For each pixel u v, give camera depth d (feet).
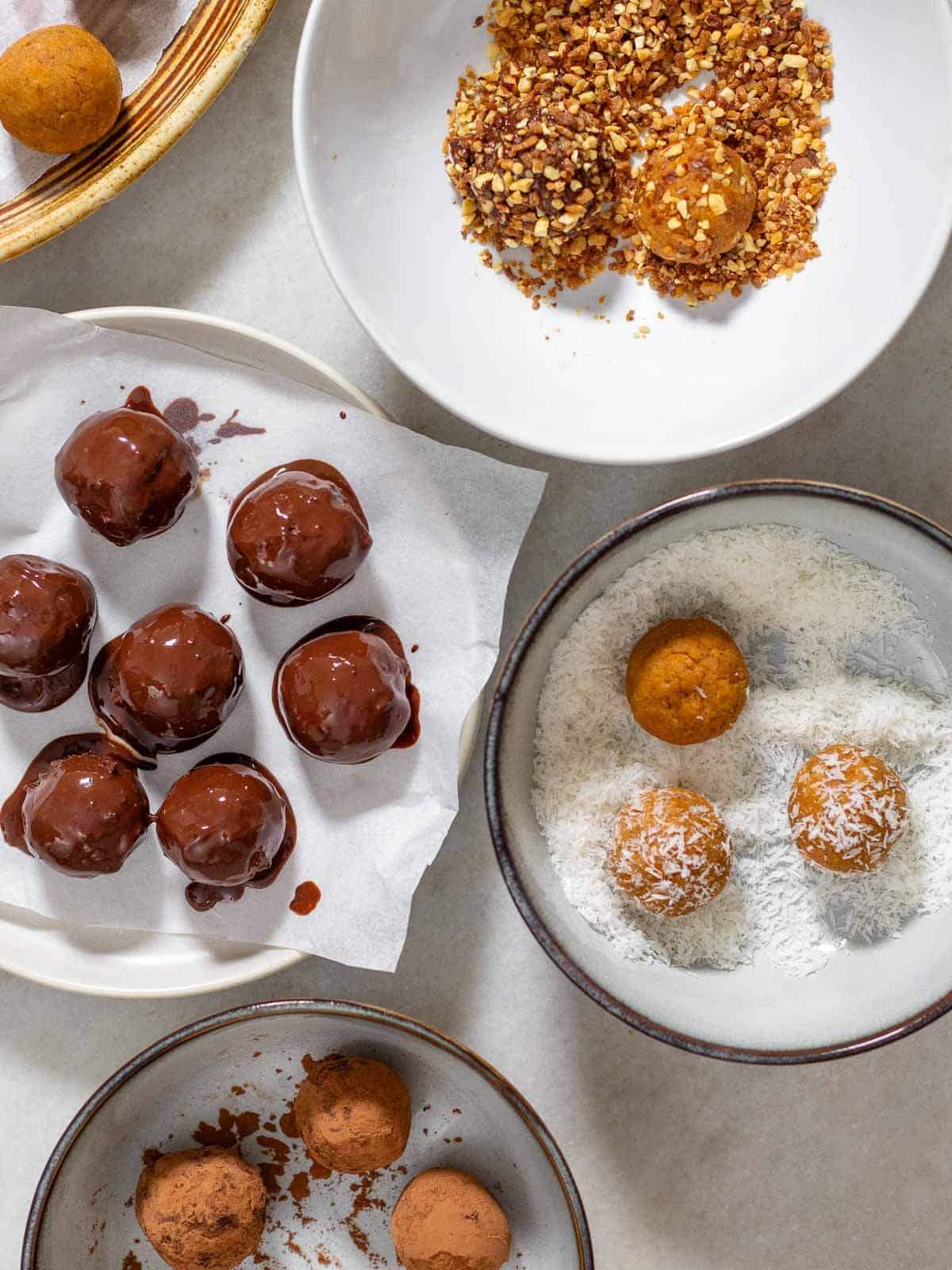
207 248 1.51
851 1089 1.57
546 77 1.41
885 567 1.49
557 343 1.47
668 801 1.44
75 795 1.41
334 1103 1.48
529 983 1.56
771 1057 1.41
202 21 1.45
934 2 1.34
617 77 1.41
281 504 1.39
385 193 1.44
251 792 1.41
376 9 1.38
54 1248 1.49
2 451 1.48
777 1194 1.58
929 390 1.51
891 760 1.52
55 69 1.39
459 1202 1.49
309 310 1.52
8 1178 1.58
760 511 1.45
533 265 1.47
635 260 1.46
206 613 1.45
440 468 1.47
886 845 1.43
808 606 1.49
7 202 1.47
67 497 1.41
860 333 1.39
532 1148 1.51
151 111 1.46
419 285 1.45
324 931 1.49
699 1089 1.58
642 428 1.44
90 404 1.48
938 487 1.52
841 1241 1.58
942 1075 1.57
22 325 1.44
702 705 1.42
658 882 1.43
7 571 1.41
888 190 1.39
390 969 1.48
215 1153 1.53
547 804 1.51
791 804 1.47
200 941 1.50
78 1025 1.58
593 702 1.49
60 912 1.50
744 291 1.45
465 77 1.45
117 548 1.50
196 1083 1.56
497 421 1.40
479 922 1.56
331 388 1.46
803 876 1.51
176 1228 1.49
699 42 1.41
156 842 1.50
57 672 1.44
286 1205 1.58
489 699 1.54
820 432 1.52
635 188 1.43
